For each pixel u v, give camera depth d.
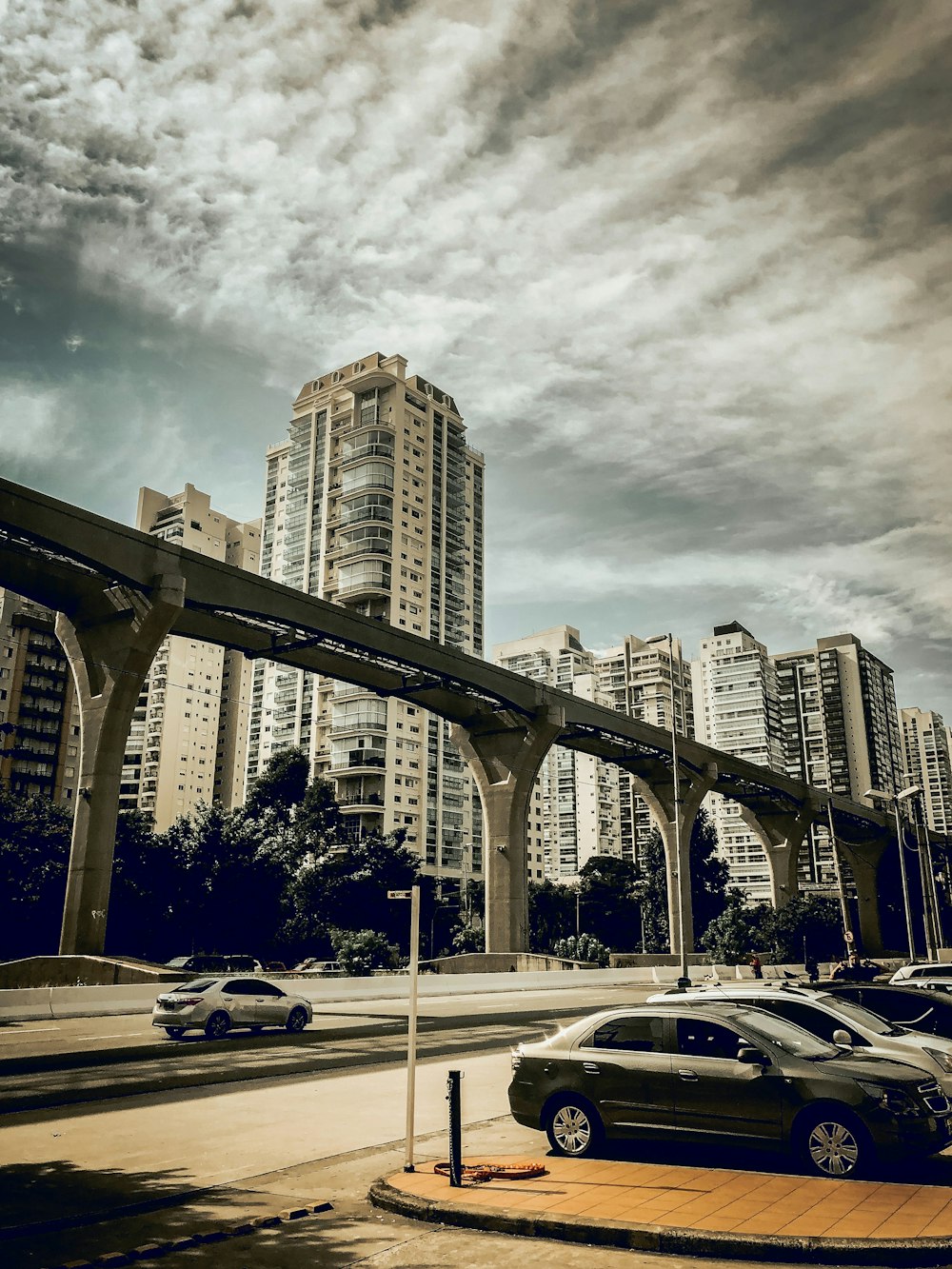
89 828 36.88
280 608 43.75
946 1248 6.31
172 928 65.88
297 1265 6.54
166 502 119.81
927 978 21.80
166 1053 19.42
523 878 57.03
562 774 144.38
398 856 82.12
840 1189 7.84
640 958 62.03
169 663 110.94
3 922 58.03
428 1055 19.08
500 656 158.25
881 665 170.25
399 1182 8.37
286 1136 11.11
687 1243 6.60
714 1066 8.91
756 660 147.75
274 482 123.12
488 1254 6.69
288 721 107.38
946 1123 8.46
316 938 71.69
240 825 70.12
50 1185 8.84
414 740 101.31
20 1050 19.92
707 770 76.25
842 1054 9.23
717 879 96.69
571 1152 9.38
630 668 154.38
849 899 135.12
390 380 109.62
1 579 37.62
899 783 171.00
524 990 45.62
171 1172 9.37
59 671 94.25
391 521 104.31
